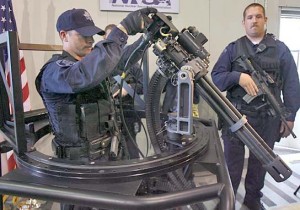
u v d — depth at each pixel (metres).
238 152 2.06
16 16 2.60
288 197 2.44
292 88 2.05
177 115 0.86
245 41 2.07
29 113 1.36
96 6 2.81
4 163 1.83
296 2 3.19
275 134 2.06
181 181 0.82
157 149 1.00
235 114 0.89
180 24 2.99
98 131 1.01
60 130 0.98
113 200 0.62
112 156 1.00
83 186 0.70
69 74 0.88
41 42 2.75
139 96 1.35
